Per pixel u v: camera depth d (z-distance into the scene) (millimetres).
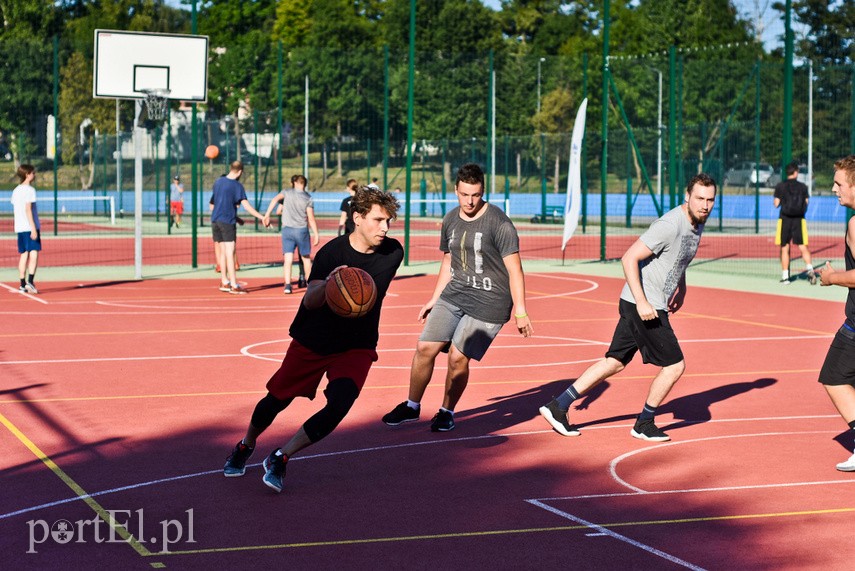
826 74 49438
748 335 15258
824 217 48438
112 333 15102
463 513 6848
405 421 9625
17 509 6840
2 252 31984
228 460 7695
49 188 60688
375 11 82000
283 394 7473
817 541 6332
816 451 8570
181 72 24031
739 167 51281
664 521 6703
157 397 10602
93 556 5953
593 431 9281
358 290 7129
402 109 62969
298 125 62531
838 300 19859
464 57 66438
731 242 38219
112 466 7953
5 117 57125
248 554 6012
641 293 8492
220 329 15594
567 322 16688
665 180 47781
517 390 11156
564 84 65250
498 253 8898
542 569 5824
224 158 61406
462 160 57188
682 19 57469
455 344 9039
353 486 7480
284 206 20766
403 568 5805
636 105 58156
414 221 51719
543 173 49219
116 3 79875
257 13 81938
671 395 10922
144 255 31391
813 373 12188
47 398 10500
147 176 56406
